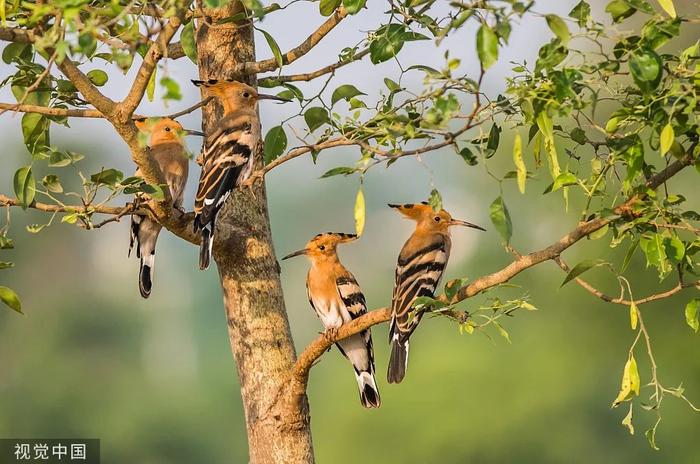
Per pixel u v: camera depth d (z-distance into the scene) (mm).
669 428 28656
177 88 6410
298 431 9773
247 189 10070
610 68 7602
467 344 31141
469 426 29656
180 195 11844
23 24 8398
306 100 9047
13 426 40031
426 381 30625
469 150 7574
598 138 9555
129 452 40688
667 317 28016
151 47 8109
